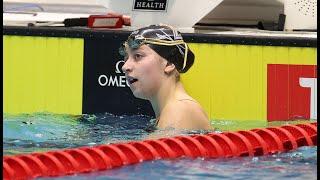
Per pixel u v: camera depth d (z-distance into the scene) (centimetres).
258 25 1859
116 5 1772
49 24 1767
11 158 1267
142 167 1281
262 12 1905
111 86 1675
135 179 1211
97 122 1605
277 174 1241
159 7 1752
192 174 1238
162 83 1574
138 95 1588
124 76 1667
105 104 1678
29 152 1360
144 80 1570
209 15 1902
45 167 1251
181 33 1661
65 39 1672
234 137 1413
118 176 1229
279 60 1661
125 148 1338
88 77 1675
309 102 1662
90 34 1667
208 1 1755
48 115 1662
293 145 1430
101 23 1702
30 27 1675
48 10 1866
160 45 1562
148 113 1672
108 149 1327
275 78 1664
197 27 1812
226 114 1675
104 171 1260
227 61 1664
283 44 1656
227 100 1672
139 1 1748
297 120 1666
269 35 1677
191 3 1755
